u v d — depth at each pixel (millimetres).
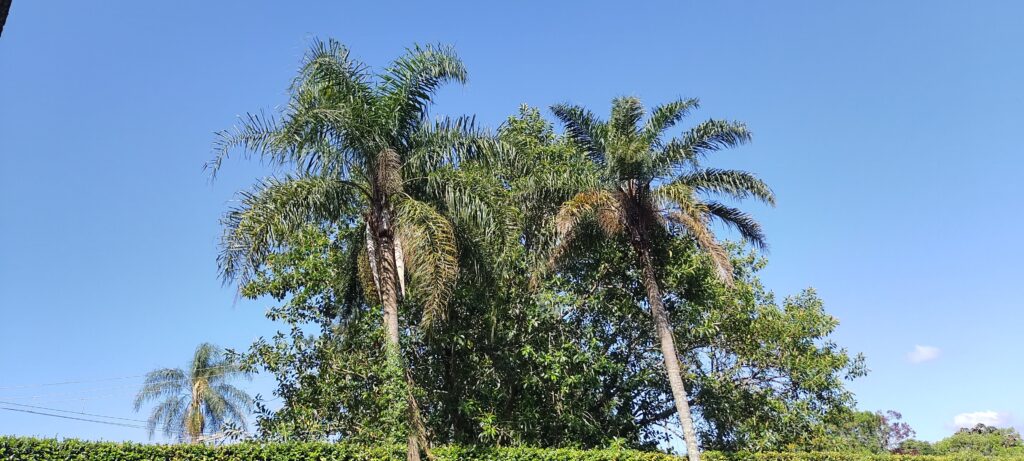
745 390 21453
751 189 17453
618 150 17109
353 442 17078
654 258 18703
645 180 17562
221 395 38844
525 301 18141
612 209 16641
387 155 13586
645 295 19812
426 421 18062
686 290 19438
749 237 18312
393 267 14016
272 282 19062
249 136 13602
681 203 16391
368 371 17938
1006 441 47844
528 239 17922
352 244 16484
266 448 13594
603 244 18250
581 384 18000
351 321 16891
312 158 13641
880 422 49281
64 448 11859
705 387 20594
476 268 15000
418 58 14805
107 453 12180
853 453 24250
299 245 19000
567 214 16062
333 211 14000
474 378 18500
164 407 37781
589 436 18828
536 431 18125
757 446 20578
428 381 18406
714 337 21203
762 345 21609
